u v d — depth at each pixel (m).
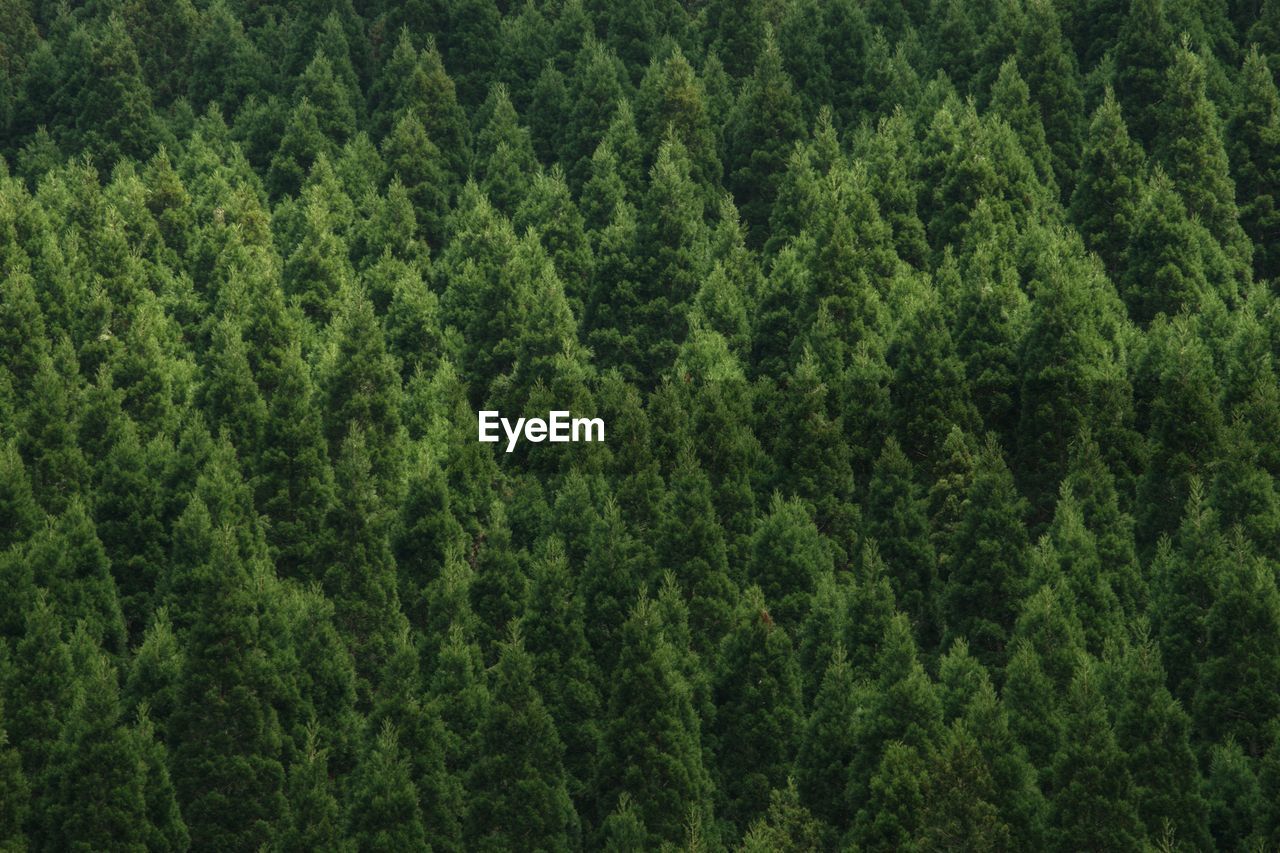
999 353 75.50
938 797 57.00
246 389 77.19
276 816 61.16
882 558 69.69
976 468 70.44
